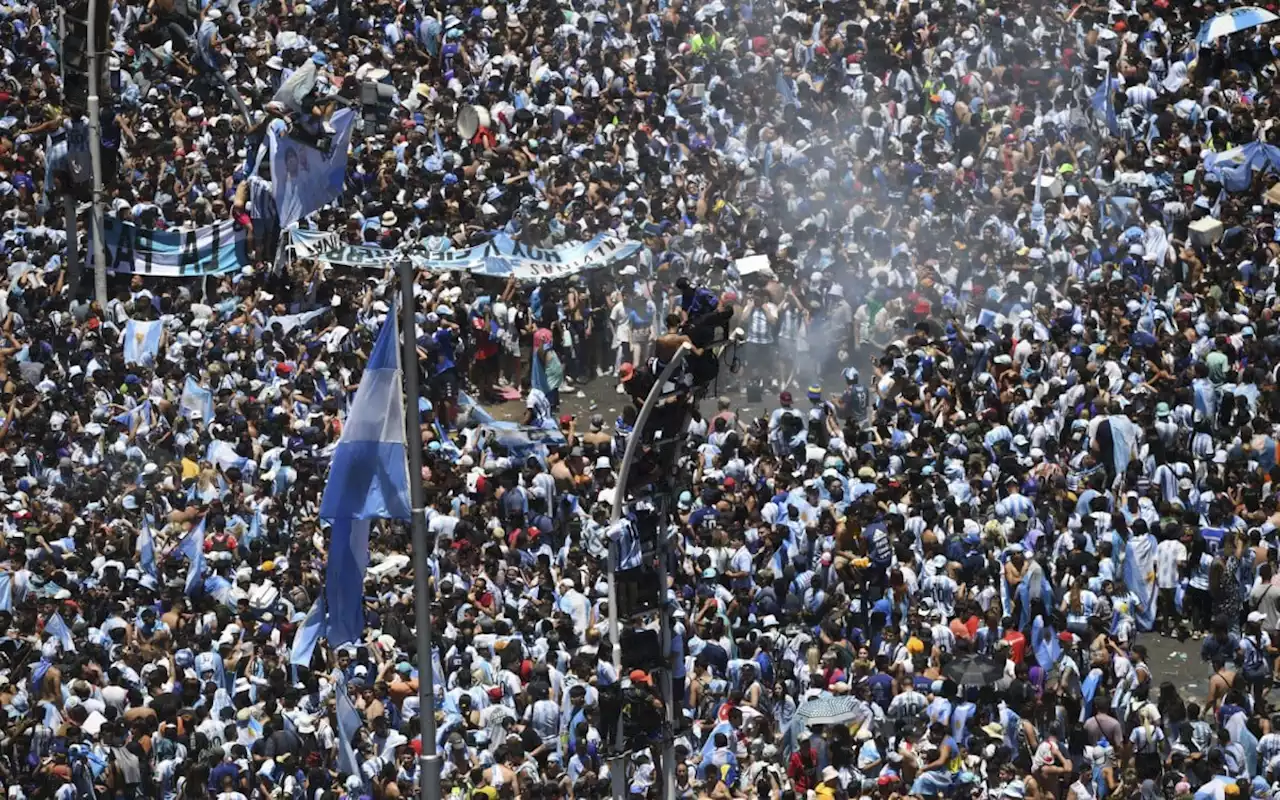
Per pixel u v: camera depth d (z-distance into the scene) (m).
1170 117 191.38
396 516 97.62
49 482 144.25
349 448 97.50
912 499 137.38
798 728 119.00
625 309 170.00
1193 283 171.25
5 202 179.75
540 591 128.62
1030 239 172.12
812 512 136.12
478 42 196.88
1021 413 150.00
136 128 187.00
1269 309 163.88
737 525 136.62
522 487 141.25
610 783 112.81
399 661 119.94
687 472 121.06
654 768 114.31
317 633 117.69
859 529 132.50
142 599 128.50
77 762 111.75
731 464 144.38
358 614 99.69
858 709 116.88
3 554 130.50
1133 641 131.25
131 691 116.88
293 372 156.12
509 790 112.44
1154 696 132.75
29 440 147.25
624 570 98.62
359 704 117.19
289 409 150.00
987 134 188.75
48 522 134.12
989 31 197.12
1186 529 138.38
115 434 146.38
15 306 163.88
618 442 131.00
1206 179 183.88
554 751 117.19
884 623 130.62
